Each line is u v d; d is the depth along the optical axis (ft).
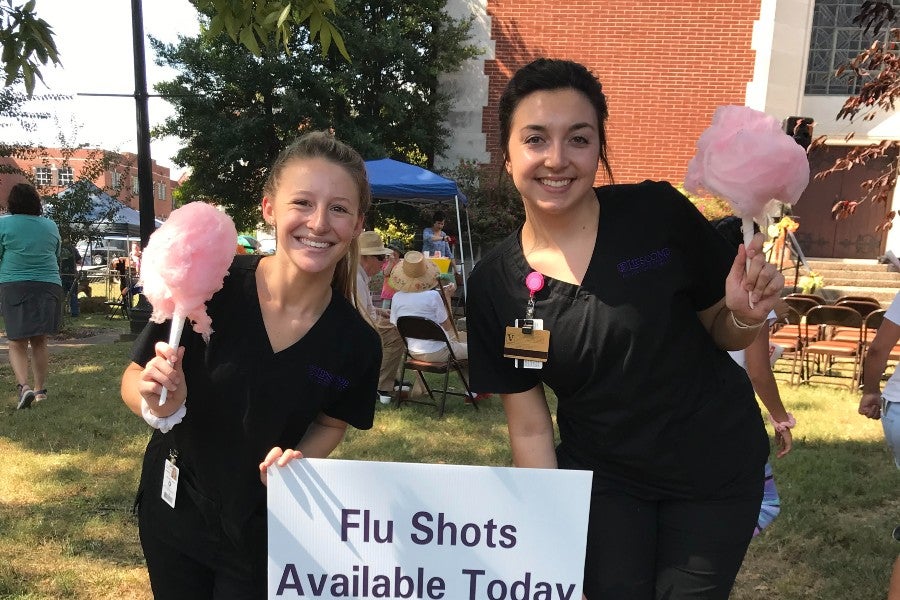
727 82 39.75
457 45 40.50
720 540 5.53
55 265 18.85
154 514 5.97
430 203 40.01
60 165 42.65
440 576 5.74
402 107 40.42
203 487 5.73
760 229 5.48
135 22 29.91
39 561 10.12
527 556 5.67
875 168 41.27
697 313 6.02
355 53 40.68
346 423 6.45
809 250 42.98
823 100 41.09
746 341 5.53
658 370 5.46
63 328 35.35
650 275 5.50
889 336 8.82
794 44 39.29
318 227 5.42
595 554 5.74
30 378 22.48
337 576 5.72
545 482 5.57
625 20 40.04
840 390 23.73
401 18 41.45
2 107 36.94
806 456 15.69
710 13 39.34
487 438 16.89
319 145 5.69
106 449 14.99
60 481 13.12
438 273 21.38
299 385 5.67
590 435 5.86
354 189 5.67
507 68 41.29
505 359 6.11
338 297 6.17
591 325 5.49
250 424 5.61
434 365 19.38
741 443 5.66
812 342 25.40
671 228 5.62
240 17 10.79
